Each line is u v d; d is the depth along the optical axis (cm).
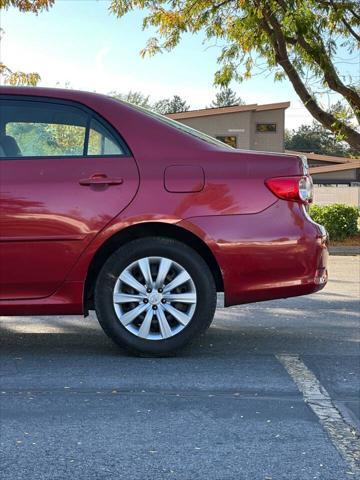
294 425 366
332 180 4341
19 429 356
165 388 429
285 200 498
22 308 488
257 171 499
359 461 319
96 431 354
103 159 494
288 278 496
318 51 1445
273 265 493
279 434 352
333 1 1425
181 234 503
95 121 503
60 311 492
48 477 299
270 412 386
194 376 456
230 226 489
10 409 387
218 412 385
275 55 1487
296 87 1539
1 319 671
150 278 491
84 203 484
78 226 483
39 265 482
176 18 1476
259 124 3762
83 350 532
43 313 492
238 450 330
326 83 1504
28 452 326
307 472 306
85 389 426
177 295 492
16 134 498
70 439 343
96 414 380
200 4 1454
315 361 500
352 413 387
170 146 502
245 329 622
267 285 495
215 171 496
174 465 312
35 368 476
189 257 489
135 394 416
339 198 3212
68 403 398
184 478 298
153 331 499
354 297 832
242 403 402
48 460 317
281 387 434
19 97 505
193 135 513
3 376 455
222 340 571
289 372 469
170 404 398
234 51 1514
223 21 1481
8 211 479
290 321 664
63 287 488
